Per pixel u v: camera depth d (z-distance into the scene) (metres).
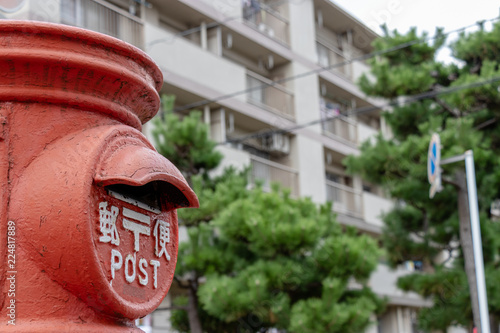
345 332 7.48
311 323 7.25
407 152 9.79
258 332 8.98
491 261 10.06
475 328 8.66
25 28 1.20
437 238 10.72
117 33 10.87
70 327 1.13
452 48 11.48
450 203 10.66
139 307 1.28
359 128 17.67
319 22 17.38
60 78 1.25
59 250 1.14
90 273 1.14
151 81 1.45
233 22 13.95
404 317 16.89
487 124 11.42
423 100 11.26
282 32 16.03
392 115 11.61
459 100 10.11
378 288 15.66
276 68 15.86
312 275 8.17
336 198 16.45
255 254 8.70
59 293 1.16
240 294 7.56
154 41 11.04
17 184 1.19
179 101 12.72
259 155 15.12
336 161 17.34
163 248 1.44
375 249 8.23
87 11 10.39
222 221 7.92
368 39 18.39
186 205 1.44
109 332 1.18
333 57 18.16
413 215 11.33
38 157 1.21
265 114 14.21
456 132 9.73
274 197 8.45
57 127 1.24
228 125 14.05
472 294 9.35
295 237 7.66
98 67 1.26
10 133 1.21
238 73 13.57
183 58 12.21
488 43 10.84
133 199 1.33
